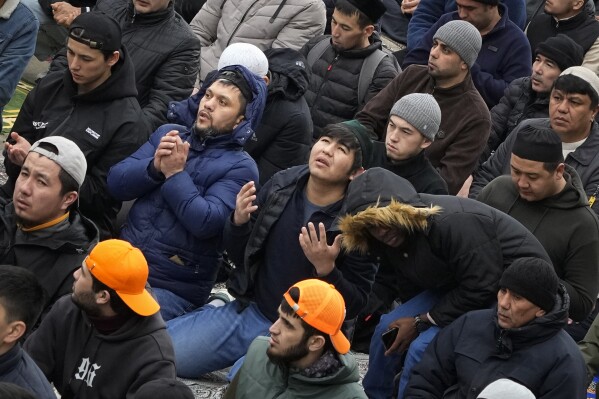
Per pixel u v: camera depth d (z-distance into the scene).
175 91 25.27
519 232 18.44
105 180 22.03
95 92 22.03
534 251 18.33
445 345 17.83
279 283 19.72
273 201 19.70
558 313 17.02
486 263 18.06
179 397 13.73
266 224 19.64
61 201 18.23
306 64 25.11
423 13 32.94
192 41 25.59
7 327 14.62
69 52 21.86
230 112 20.53
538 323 16.97
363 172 18.47
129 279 15.47
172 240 20.33
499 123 27.19
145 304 15.62
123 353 15.60
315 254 18.47
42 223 18.22
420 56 29.78
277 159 24.67
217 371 21.12
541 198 19.81
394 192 17.97
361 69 27.16
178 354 19.94
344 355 15.64
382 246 18.70
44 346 16.12
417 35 32.81
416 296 19.45
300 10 29.08
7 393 12.03
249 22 29.27
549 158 19.33
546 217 19.77
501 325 17.17
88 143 21.94
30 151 18.34
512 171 19.83
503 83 28.86
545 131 19.55
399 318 19.14
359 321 22.92
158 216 20.47
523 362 17.09
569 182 19.83
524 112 27.03
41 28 33.94
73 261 18.23
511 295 17.03
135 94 22.58
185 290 20.52
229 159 20.58
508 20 29.53
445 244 18.08
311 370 15.60
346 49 27.28
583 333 21.70
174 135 19.98
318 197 19.52
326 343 15.62
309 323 15.37
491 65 29.27
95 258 15.49
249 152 24.62
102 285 15.44
